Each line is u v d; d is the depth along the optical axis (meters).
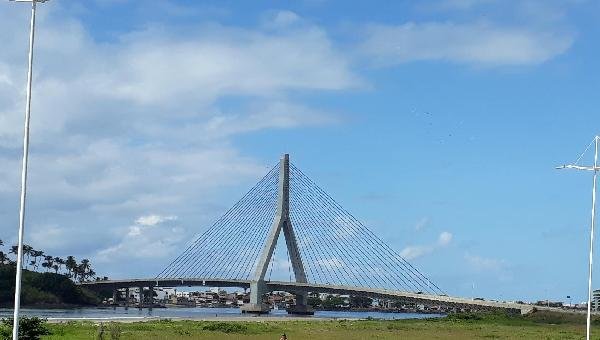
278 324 165.75
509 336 142.25
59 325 124.25
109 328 118.69
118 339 103.25
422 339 127.69
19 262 58.38
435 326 180.25
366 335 133.25
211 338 115.75
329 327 159.12
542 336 144.12
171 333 122.62
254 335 126.50
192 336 118.50
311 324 172.00
